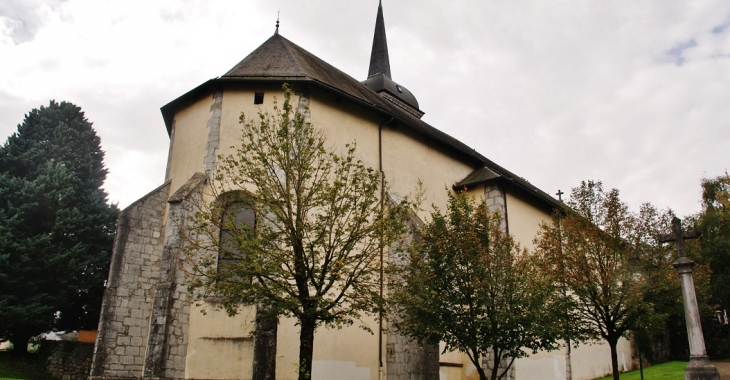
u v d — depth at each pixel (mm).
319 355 15938
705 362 13836
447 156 23734
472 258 13852
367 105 19281
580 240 16484
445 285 13805
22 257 22594
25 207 24156
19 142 28797
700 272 16969
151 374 14141
